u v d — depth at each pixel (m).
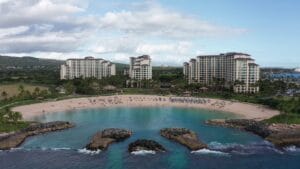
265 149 142.12
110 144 148.88
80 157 129.88
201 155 132.88
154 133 174.75
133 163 122.56
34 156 131.12
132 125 198.75
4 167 118.31
